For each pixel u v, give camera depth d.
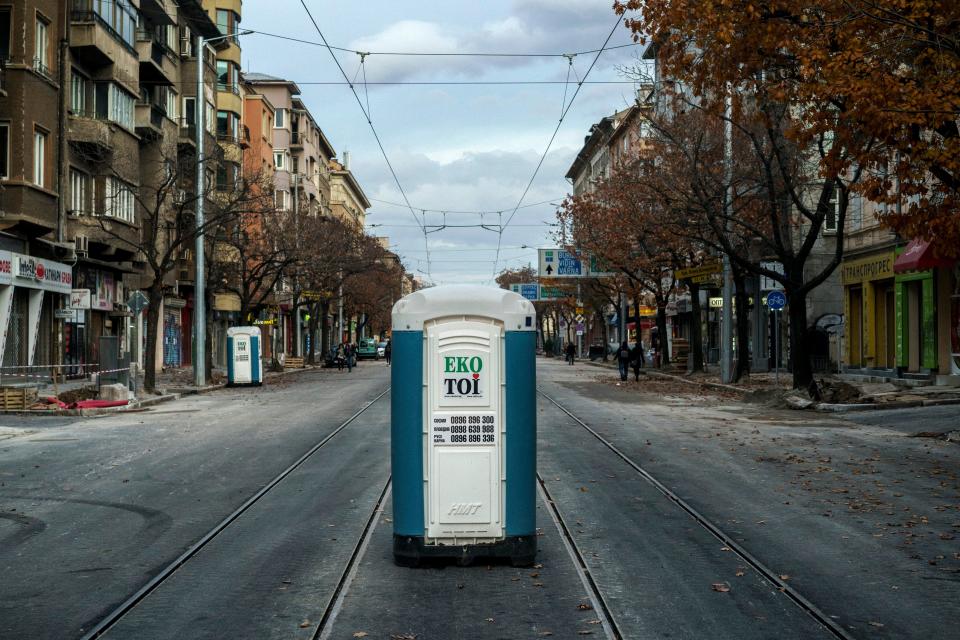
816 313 44.28
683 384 40.81
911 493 12.20
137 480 13.48
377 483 12.96
